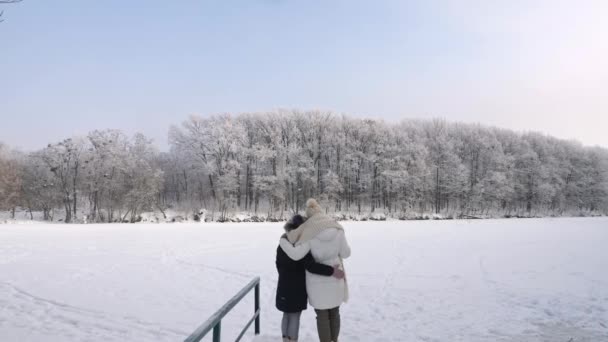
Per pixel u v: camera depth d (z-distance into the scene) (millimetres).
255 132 72250
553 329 6340
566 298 8672
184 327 6625
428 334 6074
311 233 4137
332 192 64500
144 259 14984
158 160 72250
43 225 39156
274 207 62688
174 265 13586
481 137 82250
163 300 8625
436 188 71812
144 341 5887
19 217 59344
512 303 8266
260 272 12312
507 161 75500
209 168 61688
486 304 8203
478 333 6129
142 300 8602
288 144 69688
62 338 5984
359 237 25719
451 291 9586
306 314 7152
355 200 72312
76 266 13258
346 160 68750
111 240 22359
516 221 49250
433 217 64875
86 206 64000
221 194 59531
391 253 17328
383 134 73125
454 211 73000
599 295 8977
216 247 19094
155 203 56750
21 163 62000
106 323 6781
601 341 5734
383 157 69312
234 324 6633
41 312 7496
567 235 27359
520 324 6648
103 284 10336
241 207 67938
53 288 9750
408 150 69500
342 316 7254
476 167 81625
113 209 55094
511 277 11555
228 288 10000
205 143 64250
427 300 8617
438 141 75812
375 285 10375
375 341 5695
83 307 7891
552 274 12055
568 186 80812
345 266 13664
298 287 4328
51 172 58625
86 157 58688
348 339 5801
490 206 73250
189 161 67000
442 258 15734
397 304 8242
